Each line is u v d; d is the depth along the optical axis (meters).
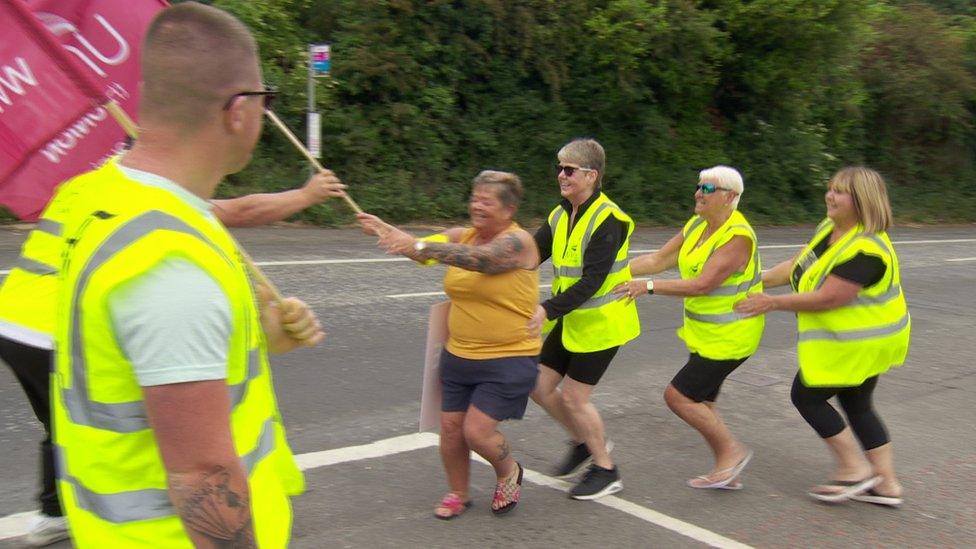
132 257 1.46
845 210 4.38
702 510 4.49
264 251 11.73
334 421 5.55
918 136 27.91
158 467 1.56
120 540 1.55
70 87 2.61
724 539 4.15
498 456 4.14
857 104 24.95
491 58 18.39
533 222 17.97
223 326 1.52
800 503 4.64
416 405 5.96
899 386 7.12
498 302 3.97
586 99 19.78
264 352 1.80
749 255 4.51
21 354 3.24
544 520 4.28
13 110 2.54
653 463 5.14
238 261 1.67
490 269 3.86
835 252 4.38
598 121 20.16
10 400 5.52
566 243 4.33
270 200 3.45
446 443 4.20
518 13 17.88
